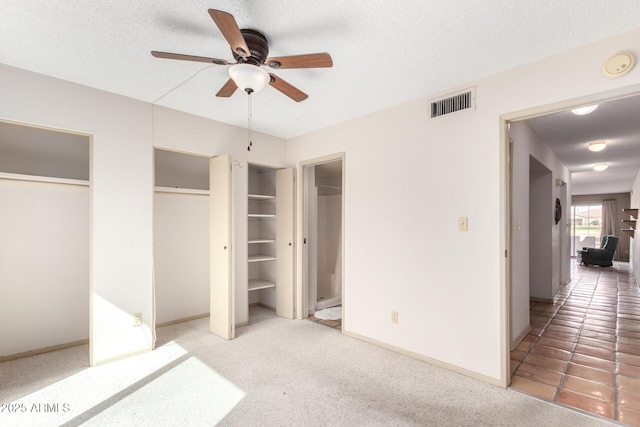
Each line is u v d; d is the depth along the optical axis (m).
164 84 2.67
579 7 1.65
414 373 2.55
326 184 5.46
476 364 2.46
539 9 1.67
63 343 3.08
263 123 3.65
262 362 2.74
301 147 4.09
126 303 2.88
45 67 2.39
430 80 2.52
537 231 4.91
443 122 2.69
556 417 1.97
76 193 3.19
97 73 2.48
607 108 3.03
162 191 3.62
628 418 1.95
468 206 2.53
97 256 2.75
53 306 3.04
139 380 2.44
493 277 2.39
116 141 2.87
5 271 2.81
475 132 2.49
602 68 1.94
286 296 4.05
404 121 2.96
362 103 3.00
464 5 1.64
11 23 1.84
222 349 3.03
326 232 5.34
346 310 3.43
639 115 3.21
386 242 3.08
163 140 3.16
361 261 3.29
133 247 2.94
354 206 3.38
